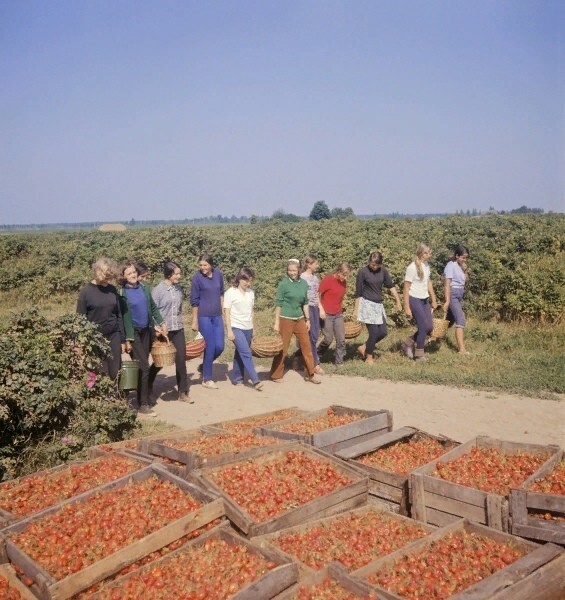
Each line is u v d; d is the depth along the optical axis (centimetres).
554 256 2338
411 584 412
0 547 449
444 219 4981
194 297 1088
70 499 523
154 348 988
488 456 615
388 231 3841
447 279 1299
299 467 599
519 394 1022
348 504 548
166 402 1042
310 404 1009
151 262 2930
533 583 392
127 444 694
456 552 454
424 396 1030
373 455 650
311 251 2772
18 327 804
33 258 3650
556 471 554
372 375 1173
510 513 481
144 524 476
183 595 396
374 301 1240
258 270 2816
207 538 466
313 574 410
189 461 595
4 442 727
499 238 2892
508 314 1631
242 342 1095
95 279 877
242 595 384
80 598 410
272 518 492
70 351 823
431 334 1326
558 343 1354
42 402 732
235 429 751
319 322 1255
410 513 555
